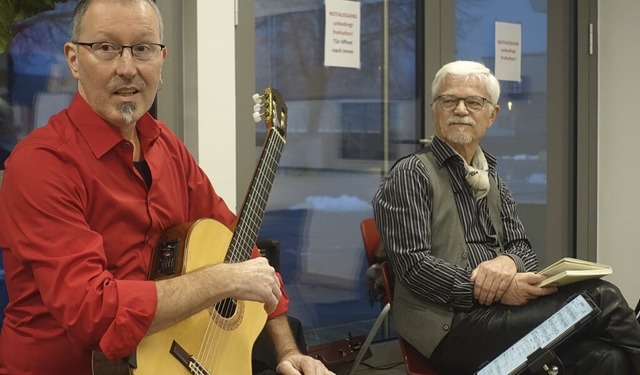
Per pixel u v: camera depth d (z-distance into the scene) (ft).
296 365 6.47
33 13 6.94
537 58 13.78
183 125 9.46
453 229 8.79
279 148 7.00
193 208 6.75
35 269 5.35
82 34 5.71
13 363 5.66
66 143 5.64
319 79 11.32
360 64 11.76
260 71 10.66
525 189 13.80
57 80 9.02
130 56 5.69
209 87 9.37
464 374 8.48
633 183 13.99
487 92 9.18
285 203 11.17
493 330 8.20
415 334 8.60
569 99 14.21
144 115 6.15
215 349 5.89
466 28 12.85
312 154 11.37
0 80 8.64
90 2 5.74
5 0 6.67
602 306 8.01
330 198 11.64
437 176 8.89
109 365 5.29
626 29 13.93
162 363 5.42
